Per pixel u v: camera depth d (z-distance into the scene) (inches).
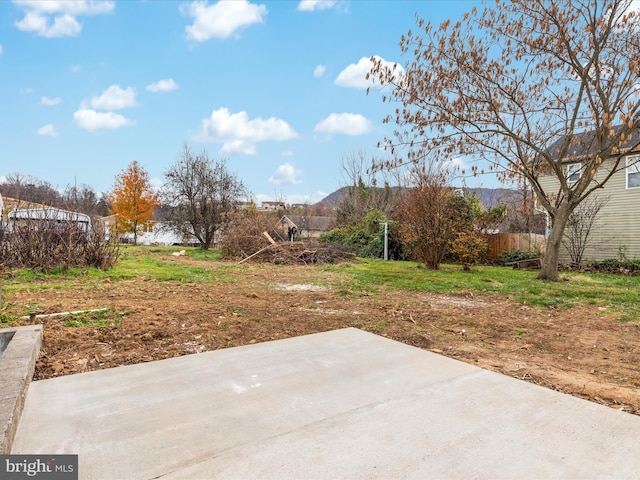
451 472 64.9
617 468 66.6
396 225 606.2
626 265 468.4
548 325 187.3
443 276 395.2
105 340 144.9
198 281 327.3
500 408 90.3
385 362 123.8
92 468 65.6
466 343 154.4
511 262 559.5
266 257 570.6
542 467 66.7
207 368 116.6
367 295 268.7
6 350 111.4
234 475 64.0
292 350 135.9
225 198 833.5
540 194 383.9
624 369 126.0
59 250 344.5
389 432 78.6
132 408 89.1
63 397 94.8
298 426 81.0
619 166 518.0
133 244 884.0
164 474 64.2
